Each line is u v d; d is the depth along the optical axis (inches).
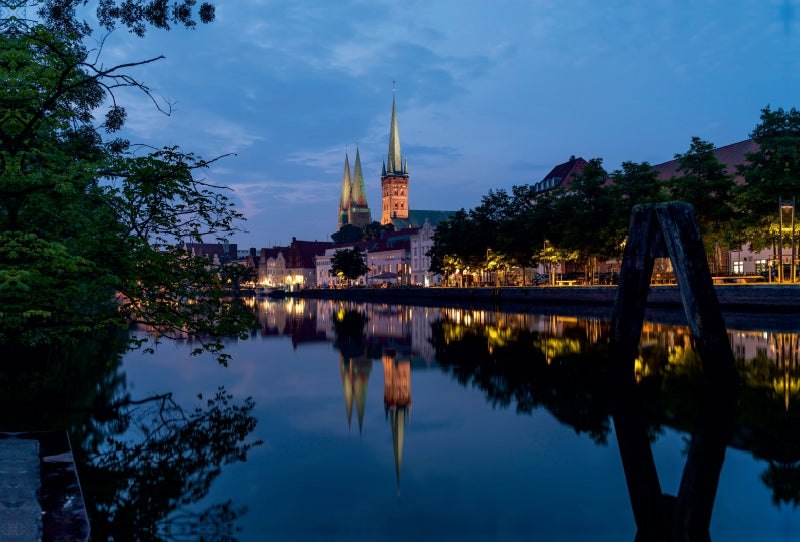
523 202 2972.4
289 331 1392.7
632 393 550.6
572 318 1593.3
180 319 523.5
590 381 622.2
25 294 403.2
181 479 328.5
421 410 506.0
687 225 590.6
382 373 722.8
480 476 331.9
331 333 1325.0
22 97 371.2
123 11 426.9
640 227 643.5
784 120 1512.1
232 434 429.4
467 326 1427.2
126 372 713.0
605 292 2090.3
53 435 347.3
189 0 425.1
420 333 1280.8
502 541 247.0
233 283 560.4
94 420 470.3
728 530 256.7
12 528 211.9
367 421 467.5
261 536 252.8
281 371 739.4
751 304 1454.2
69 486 258.4
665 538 248.5
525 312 1941.4
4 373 690.8
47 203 412.8
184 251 504.4
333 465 354.3
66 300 457.4
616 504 288.5
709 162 1697.8
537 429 431.8
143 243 450.3
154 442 403.2
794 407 477.1
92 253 446.6
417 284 5423.2
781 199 1462.8
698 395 531.8
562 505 288.2
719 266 1998.0
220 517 273.3
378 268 6387.8
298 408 517.7
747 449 369.4
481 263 3154.5
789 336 971.3
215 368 758.5
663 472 332.2
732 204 1652.3
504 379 654.5
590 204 2260.1
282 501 296.0
